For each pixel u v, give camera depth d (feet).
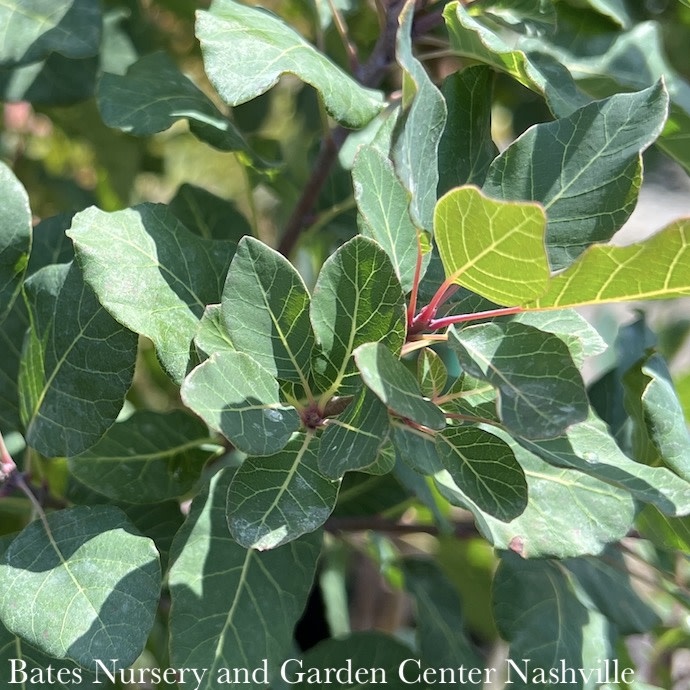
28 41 1.80
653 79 1.83
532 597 1.79
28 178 2.85
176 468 1.80
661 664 2.29
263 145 2.27
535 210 1.35
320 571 2.60
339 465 1.44
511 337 1.46
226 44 1.59
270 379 1.50
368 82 1.84
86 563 1.55
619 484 1.47
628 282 1.41
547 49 1.83
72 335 1.60
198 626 1.59
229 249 1.66
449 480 1.62
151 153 2.79
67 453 1.61
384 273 1.48
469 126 1.69
